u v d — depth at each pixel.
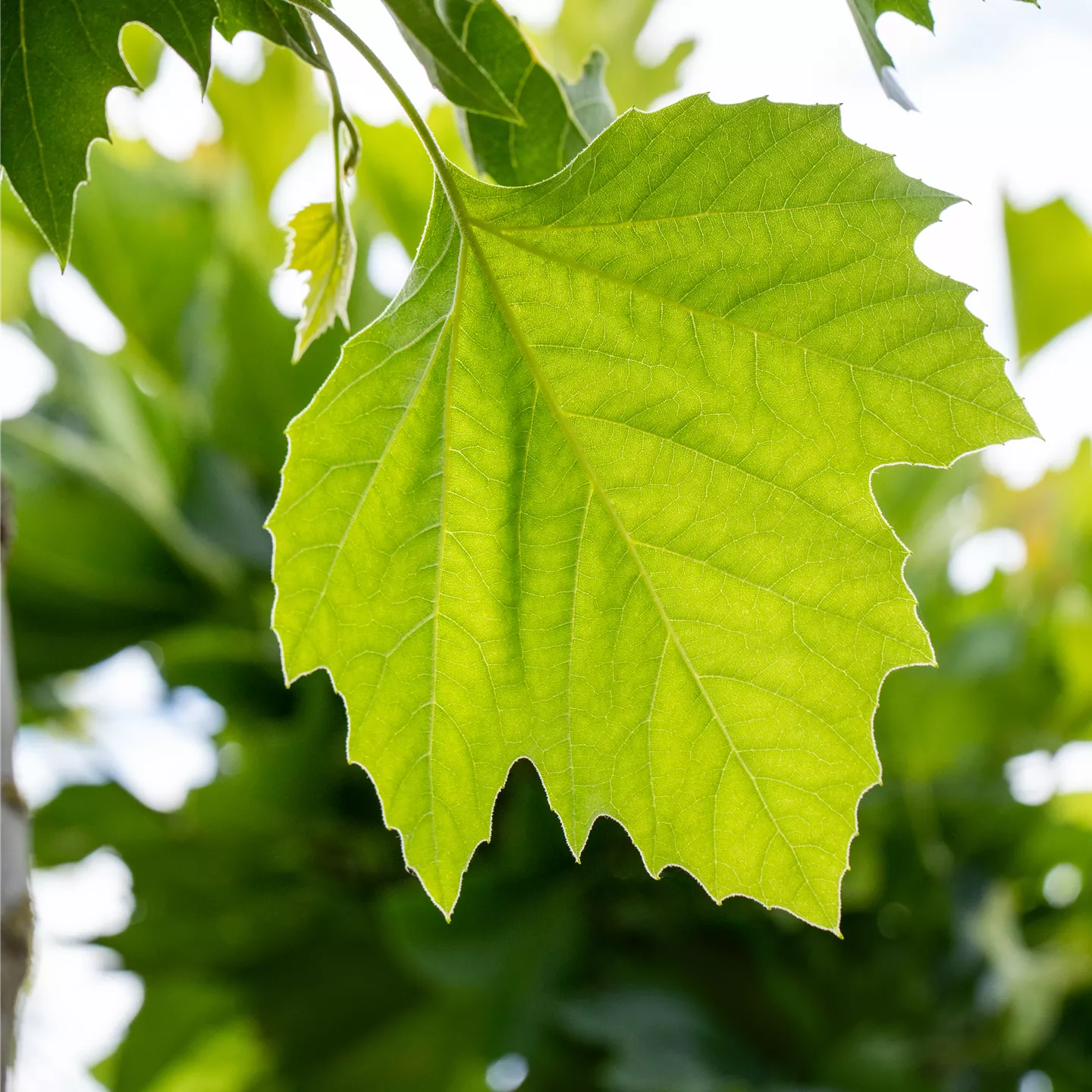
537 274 0.58
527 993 0.90
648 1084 0.81
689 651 0.60
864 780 0.60
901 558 0.59
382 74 0.56
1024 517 1.16
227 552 1.04
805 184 0.57
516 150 0.63
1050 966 0.95
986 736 1.02
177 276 1.07
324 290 0.59
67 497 0.98
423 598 0.60
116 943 1.00
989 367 0.58
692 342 0.59
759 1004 0.94
